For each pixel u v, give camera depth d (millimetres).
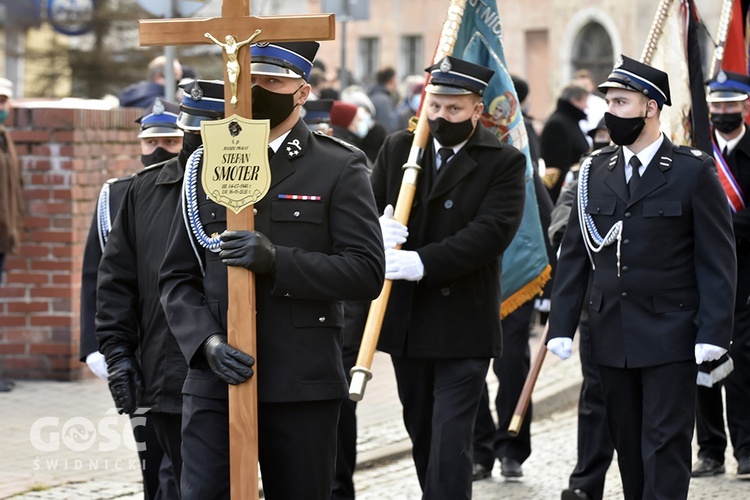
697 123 10492
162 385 7062
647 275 7980
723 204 7949
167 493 7473
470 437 8414
